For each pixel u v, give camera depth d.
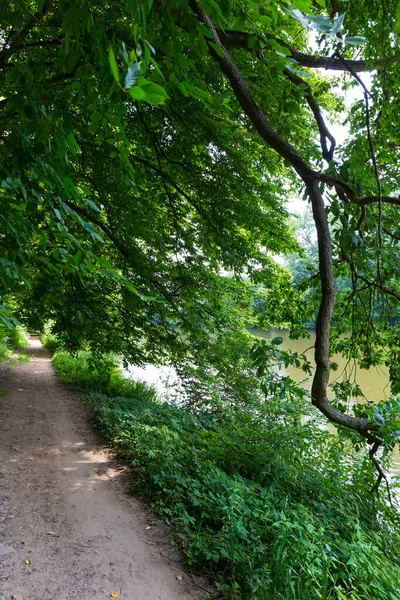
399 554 5.13
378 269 3.32
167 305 8.81
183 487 5.26
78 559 3.90
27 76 1.75
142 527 4.59
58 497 5.13
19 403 10.04
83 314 9.77
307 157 6.10
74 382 13.14
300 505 4.52
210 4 1.41
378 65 3.07
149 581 3.70
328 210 3.08
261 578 3.61
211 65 5.21
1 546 3.94
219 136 6.79
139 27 1.17
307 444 6.78
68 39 1.45
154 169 7.35
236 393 9.95
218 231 7.90
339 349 5.61
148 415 8.52
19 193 1.87
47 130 1.86
